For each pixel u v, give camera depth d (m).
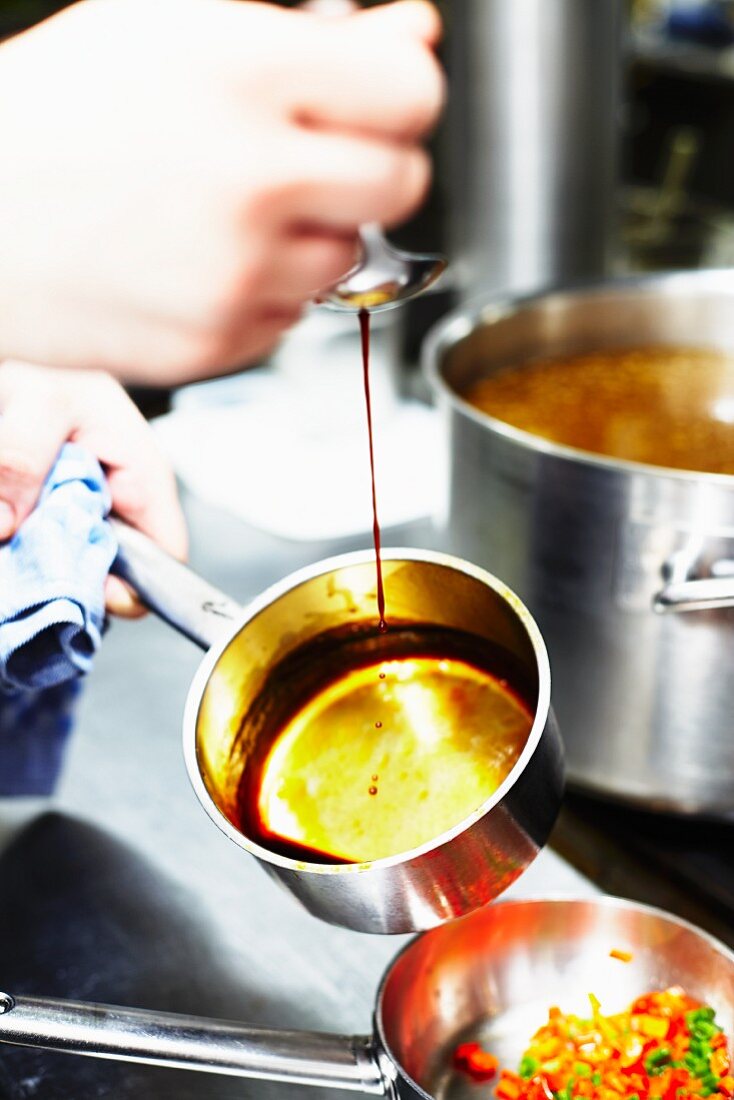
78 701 1.19
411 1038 1.01
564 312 1.45
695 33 3.93
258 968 1.11
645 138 4.08
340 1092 1.02
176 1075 1.04
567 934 1.05
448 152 2.05
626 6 1.57
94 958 1.12
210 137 0.73
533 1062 1.00
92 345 0.76
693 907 1.15
